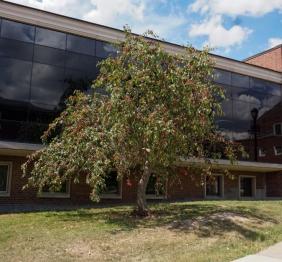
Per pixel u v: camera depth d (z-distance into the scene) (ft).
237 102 83.25
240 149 51.67
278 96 89.40
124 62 44.50
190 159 50.08
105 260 29.71
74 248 32.27
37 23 62.49
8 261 29.17
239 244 34.71
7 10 60.39
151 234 36.78
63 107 62.54
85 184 65.00
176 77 41.52
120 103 40.47
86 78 65.41
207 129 44.86
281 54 96.53
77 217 45.47
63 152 45.01
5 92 58.85
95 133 41.98
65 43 64.64
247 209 50.14
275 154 85.71
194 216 44.57
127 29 46.70
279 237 37.68
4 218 44.86
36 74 61.52
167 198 73.00
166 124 37.86
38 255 30.48
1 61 59.31
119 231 37.55
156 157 41.27
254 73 86.22
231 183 84.58
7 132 58.18
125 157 42.11
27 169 60.44
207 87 43.50
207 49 49.34
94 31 66.95
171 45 72.74
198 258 29.91
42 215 47.24
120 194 68.03
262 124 85.66
